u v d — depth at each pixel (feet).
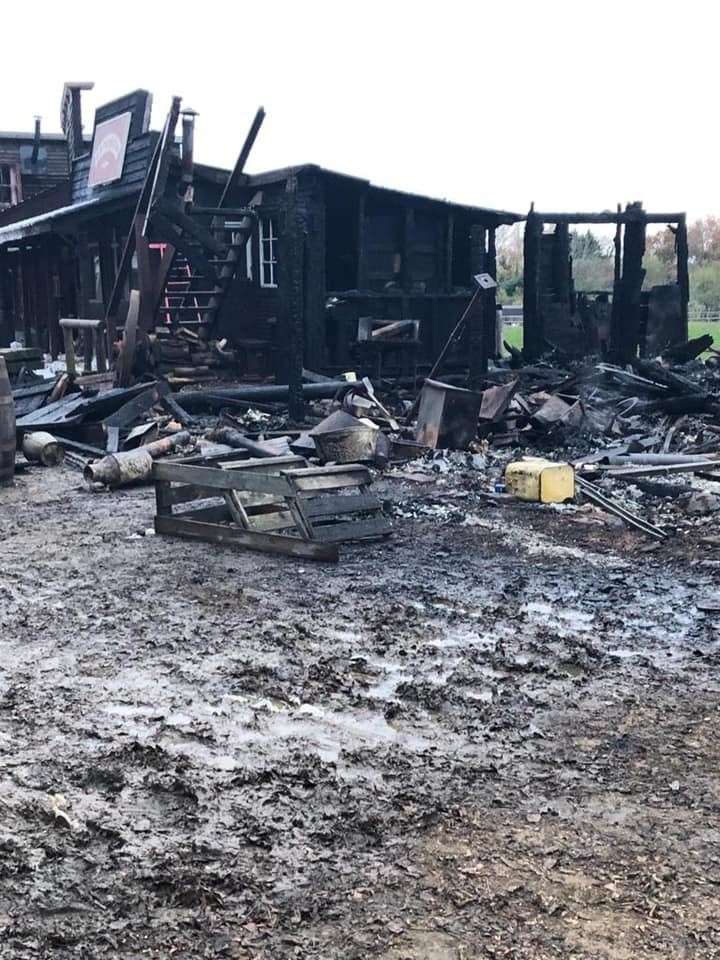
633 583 22.40
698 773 13.38
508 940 9.77
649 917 10.16
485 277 47.44
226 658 17.67
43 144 106.83
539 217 73.31
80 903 10.36
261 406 49.88
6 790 12.75
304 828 11.84
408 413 46.19
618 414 46.32
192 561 24.32
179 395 48.70
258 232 63.26
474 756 13.84
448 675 16.87
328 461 36.86
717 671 17.12
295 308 47.34
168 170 57.36
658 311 79.15
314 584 22.36
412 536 26.89
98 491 33.35
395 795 12.67
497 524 28.19
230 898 10.45
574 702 15.76
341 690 16.19
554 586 22.21
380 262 65.72
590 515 28.94
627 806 12.46
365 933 9.87
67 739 14.30
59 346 81.10
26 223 73.20
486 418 41.83
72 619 19.90
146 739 14.29
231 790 12.76
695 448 39.14
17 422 42.01
